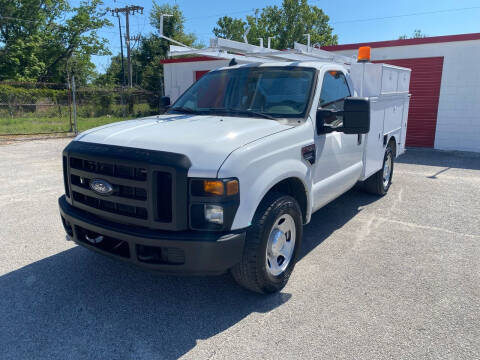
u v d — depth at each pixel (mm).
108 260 4238
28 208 5969
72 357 2730
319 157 4039
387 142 6426
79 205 3385
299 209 3670
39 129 17312
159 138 3137
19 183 7512
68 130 17109
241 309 3340
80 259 4254
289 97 4051
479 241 4852
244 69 4598
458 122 12180
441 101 12305
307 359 2717
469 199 6711
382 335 2979
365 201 6598
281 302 3451
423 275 3953
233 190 2889
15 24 34781
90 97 25969
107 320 3166
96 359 2713
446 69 12062
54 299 3463
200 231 2891
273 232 3441
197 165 2848
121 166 3020
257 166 3107
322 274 3969
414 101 12750
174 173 2789
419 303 3428
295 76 4234
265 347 2844
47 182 7605
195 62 17672
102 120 22906
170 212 2877
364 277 3908
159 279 3855
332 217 5793
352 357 2738
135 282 3787
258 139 3232
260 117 3861
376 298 3510
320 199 4188
